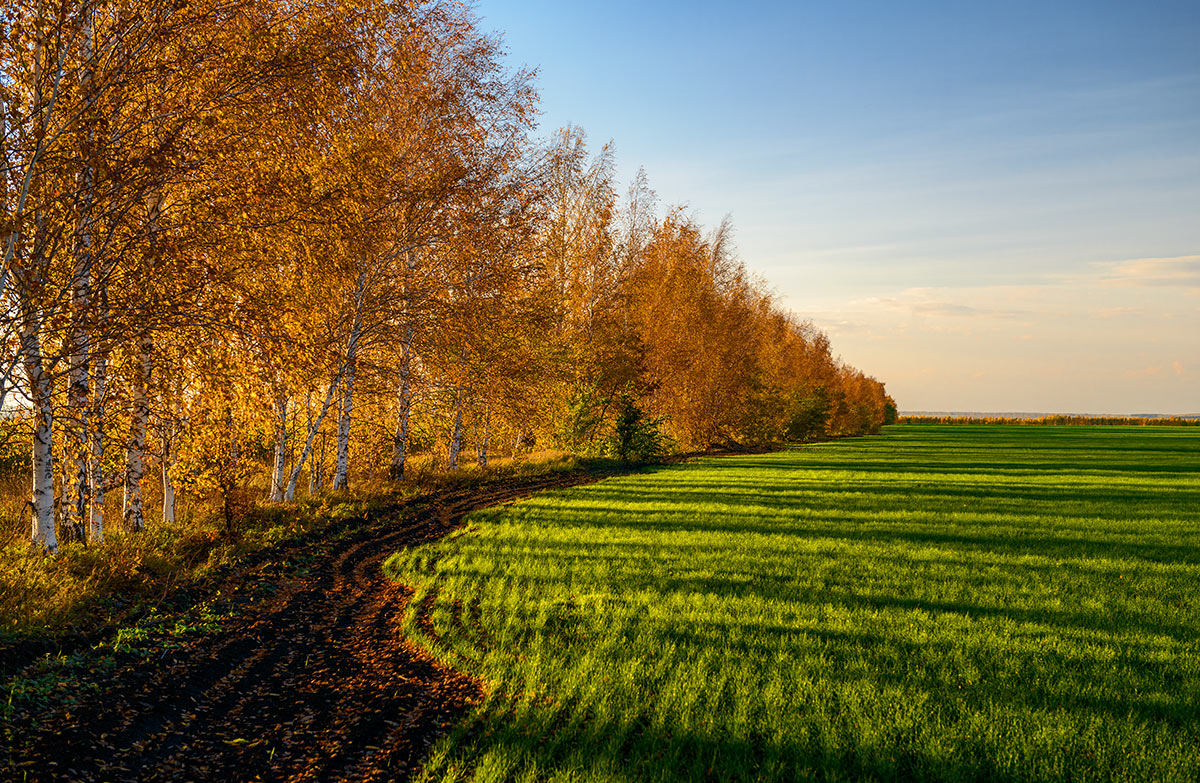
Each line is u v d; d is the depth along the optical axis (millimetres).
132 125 8438
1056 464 38469
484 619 8883
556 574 11445
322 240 10977
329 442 21016
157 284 8609
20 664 6539
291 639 8195
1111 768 5285
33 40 7207
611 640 8039
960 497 22703
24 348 7758
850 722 5977
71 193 7633
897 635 8375
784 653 7664
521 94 19688
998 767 5289
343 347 16750
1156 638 8320
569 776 5121
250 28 8648
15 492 13844
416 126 17766
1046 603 9898
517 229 20000
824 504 20656
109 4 7828
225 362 9344
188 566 11109
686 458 42594
